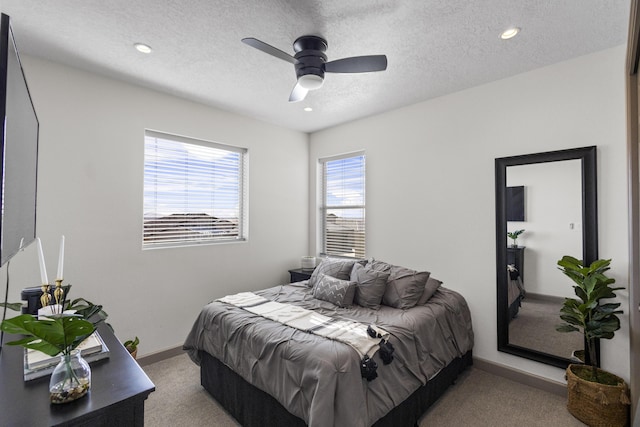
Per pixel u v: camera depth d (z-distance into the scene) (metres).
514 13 1.84
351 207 4.10
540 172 2.54
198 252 3.32
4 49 0.90
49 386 1.02
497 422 2.08
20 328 0.91
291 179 4.30
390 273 2.76
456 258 3.01
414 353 2.04
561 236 2.43
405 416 1.91
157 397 2.40
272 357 1.83
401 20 1.91
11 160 1.04
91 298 2.61
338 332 1.90
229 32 2.05
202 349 2.43
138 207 2.89
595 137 2.29
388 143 3.57
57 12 1.84
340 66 2.06
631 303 1.92
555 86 2.46
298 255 4.38
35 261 2.35
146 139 3.04
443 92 3.03
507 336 2.68
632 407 1.86
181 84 2.87
